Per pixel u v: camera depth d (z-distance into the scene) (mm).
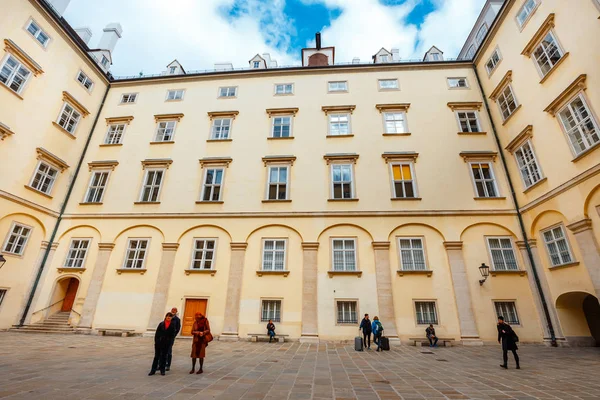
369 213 17141
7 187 15984
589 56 12594
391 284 15742
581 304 14320
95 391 6043
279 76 22359
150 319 16062
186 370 8242
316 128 20062
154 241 17750
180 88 22734
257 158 19344
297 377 7770
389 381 7453
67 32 19734
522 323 14625
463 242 16328
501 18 18016
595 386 6965
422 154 18531
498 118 18531
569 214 13391
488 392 6520
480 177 17766
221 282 16516
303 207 17719
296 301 15812
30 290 16906
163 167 19609
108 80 23250
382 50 24375
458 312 14992
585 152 12562
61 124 19484
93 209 18812
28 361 8711
